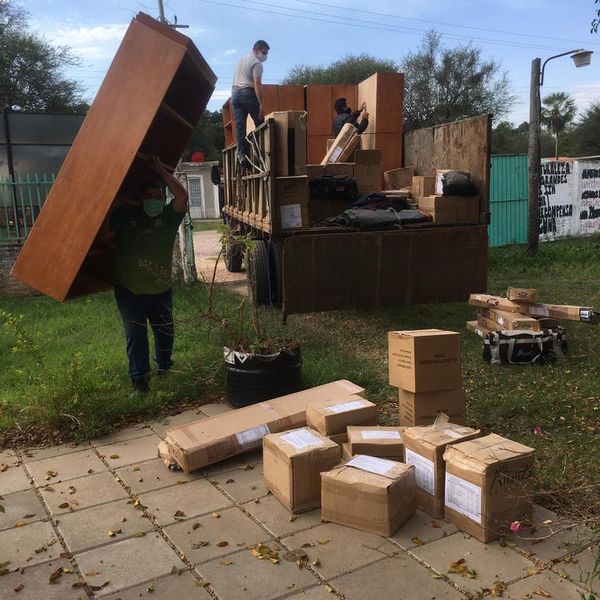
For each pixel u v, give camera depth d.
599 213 18.66
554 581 2.69
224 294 9.55
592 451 3.96
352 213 6.68
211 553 2.97
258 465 3.91
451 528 3.11
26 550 3.03
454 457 3.09
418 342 3.79
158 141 5.88
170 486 3.66
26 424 4.52
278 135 6.41
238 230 8.18
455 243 6.77
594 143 39.53
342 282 6.58
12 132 12.49
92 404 4.51
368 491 3.04
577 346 6.38
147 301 5.11
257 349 4.77
